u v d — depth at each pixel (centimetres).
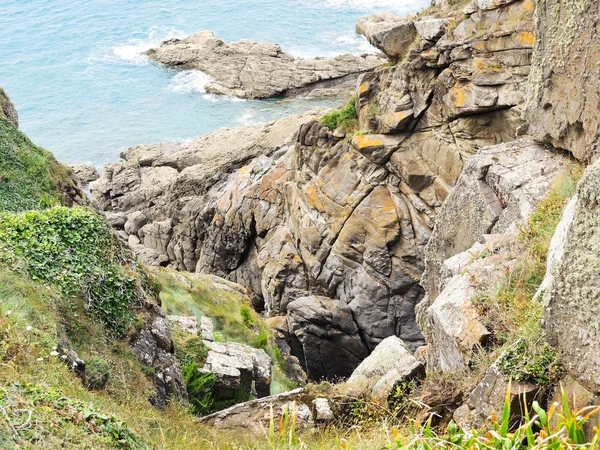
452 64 1847
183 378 1147
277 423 812
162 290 1603
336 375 2181
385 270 2112
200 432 800
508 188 984
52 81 5159
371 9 6056
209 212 2964
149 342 999
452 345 729
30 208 1551
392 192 2106
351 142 2170
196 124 4303
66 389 675
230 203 2839
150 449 572
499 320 697
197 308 1639
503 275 763
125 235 3403
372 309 2155
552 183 941
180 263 3198
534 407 374
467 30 1781
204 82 4741
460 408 618
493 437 369
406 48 2044
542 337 551
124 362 914
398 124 2006
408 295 2114
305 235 2358
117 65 5328
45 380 662
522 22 1647
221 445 754
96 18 6469
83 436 511
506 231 922
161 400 928
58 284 913
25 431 473
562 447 341
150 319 1042
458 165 1917
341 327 2153
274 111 4331
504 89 1734
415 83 1983
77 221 1030
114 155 4097
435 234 1177
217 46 4969
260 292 2764
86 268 968
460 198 1098
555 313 526
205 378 1183
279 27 5734
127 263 1091
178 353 1248
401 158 2031
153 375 951
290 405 830
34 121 4569
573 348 506
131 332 974
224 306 1789
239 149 3284
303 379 1802
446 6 1942
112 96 4834
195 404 1137
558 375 525
